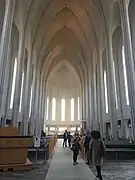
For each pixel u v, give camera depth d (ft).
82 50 90.58
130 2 43.37
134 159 29.94
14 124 44.47
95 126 70.13
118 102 60.70
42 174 18.47
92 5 60.03
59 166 24.00
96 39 65.57
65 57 115.85
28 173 18.72
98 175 15.88
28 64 62.08
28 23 55.72
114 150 30.17
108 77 48.88
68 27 83.66
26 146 20.59
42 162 27.45
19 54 48.96
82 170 21.31
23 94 66.08
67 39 93.71
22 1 47.91
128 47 36.04
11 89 58.65
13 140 20.07
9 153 19.99
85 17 69.41
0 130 20.30
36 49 73.51
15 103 45.65
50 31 79.82
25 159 20.68
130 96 34.14
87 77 89.10
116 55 64.13
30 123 71.41
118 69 62.69
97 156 16.10
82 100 110.83
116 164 25.88
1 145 19.52
